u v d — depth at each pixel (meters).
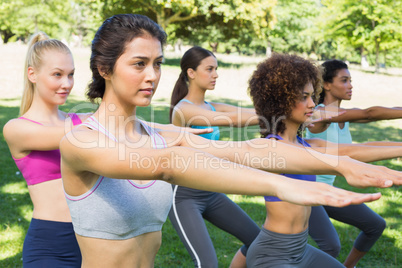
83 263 1.98
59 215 2.82
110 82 1.86
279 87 2.98
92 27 55.41
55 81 2.96
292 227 2.96
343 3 38.59
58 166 2.86
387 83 29.05
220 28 32.50
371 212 4.22
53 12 47.44
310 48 72.75
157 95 19.34
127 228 1.90
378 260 5.38
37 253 2.78
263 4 29.34
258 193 1.21
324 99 4.65
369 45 39.53
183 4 26.41
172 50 61.19
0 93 17.78
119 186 1.84
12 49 32.22
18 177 7.89
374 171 1.37
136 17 1.72
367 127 14.55
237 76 25.84
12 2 45.03
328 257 3.12
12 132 2.81
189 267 4.96
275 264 2.98
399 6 35.78
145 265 2.05
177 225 3.83
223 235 5.87
